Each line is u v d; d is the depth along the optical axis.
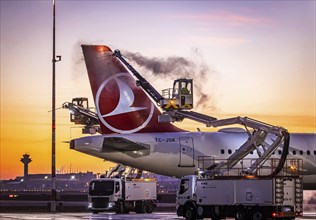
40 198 136.62
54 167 74.75
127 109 68.44
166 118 65.19
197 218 58.09
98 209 69.94
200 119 64.31
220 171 64.31
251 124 62.22
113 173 77.88
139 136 67.88
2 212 74.12
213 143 69.69
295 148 72.19
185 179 59.16
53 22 75.19
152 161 68.00
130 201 71.69
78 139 65.62
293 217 54.38
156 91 67.88
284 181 54.00
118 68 68.69
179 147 68.56
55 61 75.31
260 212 54.25
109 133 68.25
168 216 64.69
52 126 75.19
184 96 65.44
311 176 73.31
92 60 68.38
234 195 55.06
